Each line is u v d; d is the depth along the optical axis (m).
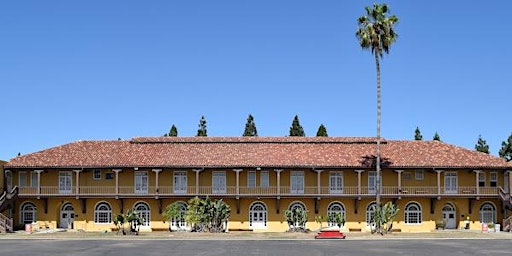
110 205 69.25
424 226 69.12
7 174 68.88
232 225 68.69
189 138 73.75
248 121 103.06
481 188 69.19
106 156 69.75
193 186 68.94
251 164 67.81
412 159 69.50
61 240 55.62
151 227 68.75
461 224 69.56
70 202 69.38
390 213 63.69
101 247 48.22
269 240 55.69
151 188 69.00
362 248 47.19
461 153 71.31
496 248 47.38
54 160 68.94
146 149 71.44
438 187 68.31
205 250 45.50
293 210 68.44
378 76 65.94
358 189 68.25
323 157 69.50
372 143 73.06
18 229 68.00
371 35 64.56
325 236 57.59
